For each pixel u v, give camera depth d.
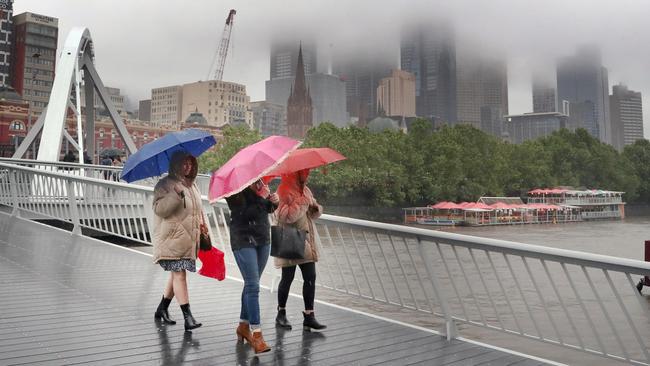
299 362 4.87
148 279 8.62
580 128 146.00
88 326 5.89
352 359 5.00
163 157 6.09
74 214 13.23
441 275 23.70
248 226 5.20
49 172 14.11
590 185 138.12
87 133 51.12
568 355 11.70
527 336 5.34
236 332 5.70
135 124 155.75
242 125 109.19
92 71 50.97
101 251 11.26
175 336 5.61
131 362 4.72
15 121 126.19
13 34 164.88
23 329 5.70
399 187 96.69
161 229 5.67
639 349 12.05
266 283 9.48
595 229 83.50
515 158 124.12
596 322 15.07
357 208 97.69
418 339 5.73
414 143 106.81
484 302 18.56
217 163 104.75
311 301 5.98
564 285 21.73
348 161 97.06
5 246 11.30
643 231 78.50
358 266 24.61
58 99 43.78
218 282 8.79
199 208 5.80
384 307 16.31
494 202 105.06
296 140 5.23
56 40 169.75
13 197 16.14
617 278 22.78
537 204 103.12
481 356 5.16
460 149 104.81
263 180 5.52
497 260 29.34
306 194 5.68
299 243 5.46
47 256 10.43
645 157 158.50
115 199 13.53
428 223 91.69
